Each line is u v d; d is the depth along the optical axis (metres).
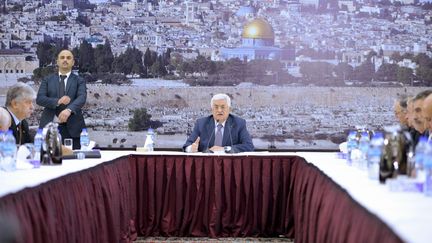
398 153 4.53
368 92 11.06
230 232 7.39
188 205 7.31
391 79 11.09
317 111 11.02
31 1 11.01
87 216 5.23
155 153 7.36
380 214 3.29
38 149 5.51
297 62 11.02
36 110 10.86
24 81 11.05
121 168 6.68
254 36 11.02
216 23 11.07
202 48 11.07
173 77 11.02
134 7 11.05
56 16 11.02
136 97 10.99
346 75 11.07
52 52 11.04
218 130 7.98
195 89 11.02
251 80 11.02
